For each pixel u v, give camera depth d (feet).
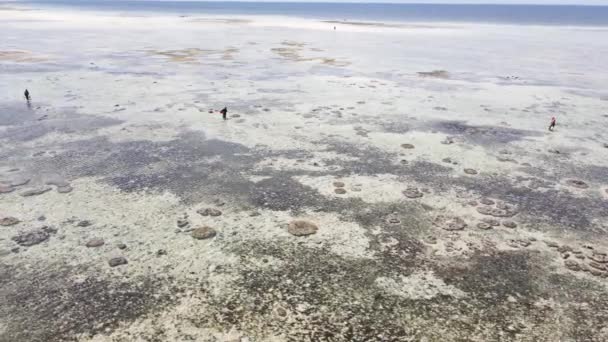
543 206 54.60
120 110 90.99
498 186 59.98
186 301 36.22
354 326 33.94
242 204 52.85
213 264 41.11
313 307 35.91
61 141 72.08
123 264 40.73
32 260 40.96
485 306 36.65
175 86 114.73
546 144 77.66
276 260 41.98
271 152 70.08
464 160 69.05
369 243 45.34
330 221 49.47
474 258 43.34
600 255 44.16
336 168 64.44
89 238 44.73
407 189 58.03
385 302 36.70
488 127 86.89
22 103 93.40
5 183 56.18
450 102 106.52
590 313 36.24
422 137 79.56
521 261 43.06
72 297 36.37
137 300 36.22
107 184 57.11
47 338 32.09
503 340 33.01
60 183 56.95
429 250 44.45
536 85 129.39
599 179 63.16
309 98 106.11
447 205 54.08
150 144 72.08
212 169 62.85
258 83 122.01
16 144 70.03
